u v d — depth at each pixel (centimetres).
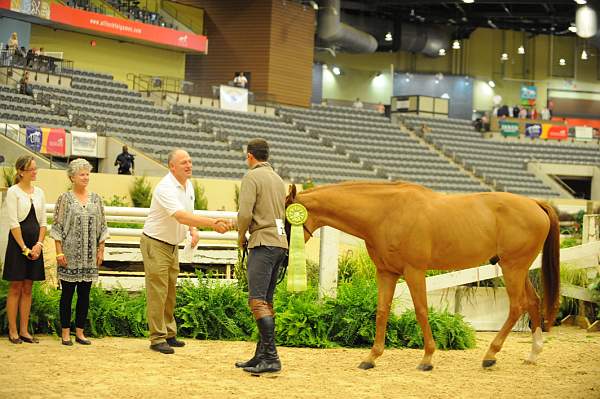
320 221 744
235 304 912
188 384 630
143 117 2964
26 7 2872
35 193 808
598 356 859
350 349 858
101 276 959
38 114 2567
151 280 785
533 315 809
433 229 746
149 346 811
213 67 3759
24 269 790
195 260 988
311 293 936
